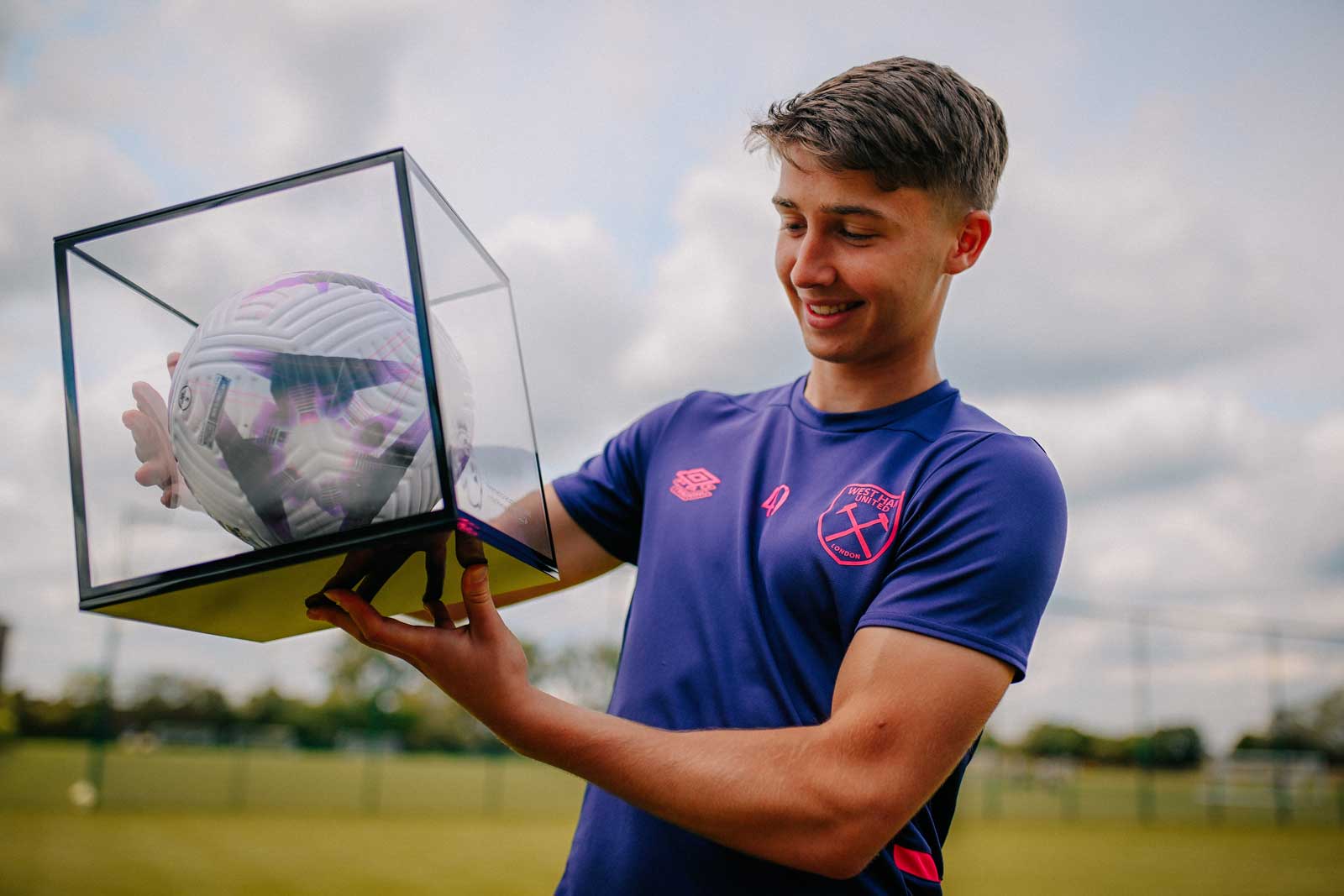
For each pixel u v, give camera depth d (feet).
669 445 5.12
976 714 3.74
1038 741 88.79
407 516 3.20
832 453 4.51
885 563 4.09
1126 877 35.14
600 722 3.60
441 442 3.12
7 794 53.67
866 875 4.02
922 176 4.15
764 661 4.16
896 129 4.07
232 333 3.40
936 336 4.70
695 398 5.29
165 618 3.83
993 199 4.67
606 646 65.41
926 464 4.21
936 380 4.72
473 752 101.40
